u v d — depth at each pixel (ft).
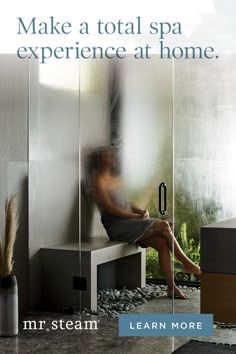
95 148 12.50
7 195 12.75
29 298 13.39
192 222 11.06
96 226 12.50
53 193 13.34
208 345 10.11
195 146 10.98
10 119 12.87
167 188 11.37
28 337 11.18
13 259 13.00
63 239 13.08
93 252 12.56
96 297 12.51
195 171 11.00
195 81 10.98
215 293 4.56
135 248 11.84
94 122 12.49
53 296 13.21
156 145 11.49
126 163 11.94
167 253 11.38
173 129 11.25
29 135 13.41
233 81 10.61
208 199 10.87
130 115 11.87
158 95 11.42
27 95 13.35
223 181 10.71
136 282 11.79
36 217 13.47
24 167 13.32
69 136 12.94
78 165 12.78
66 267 13.04
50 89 13.21
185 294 11.18
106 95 12.23
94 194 12.52
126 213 11.92
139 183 11.78
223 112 10.67
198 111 10.94
